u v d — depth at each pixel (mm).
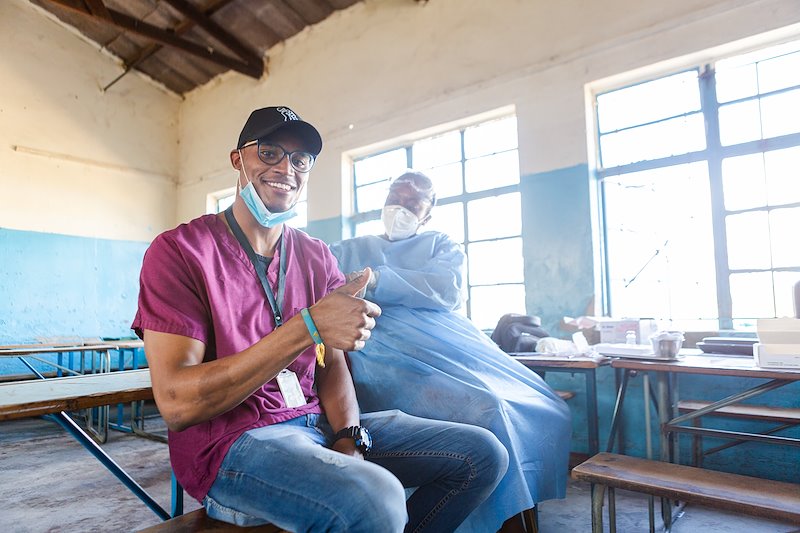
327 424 1154
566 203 3533
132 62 6434
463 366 1843
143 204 6648
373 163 4992
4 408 1021
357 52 4996
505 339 3031
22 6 5836
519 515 1563
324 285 1256
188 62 6383
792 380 1699
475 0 4152
